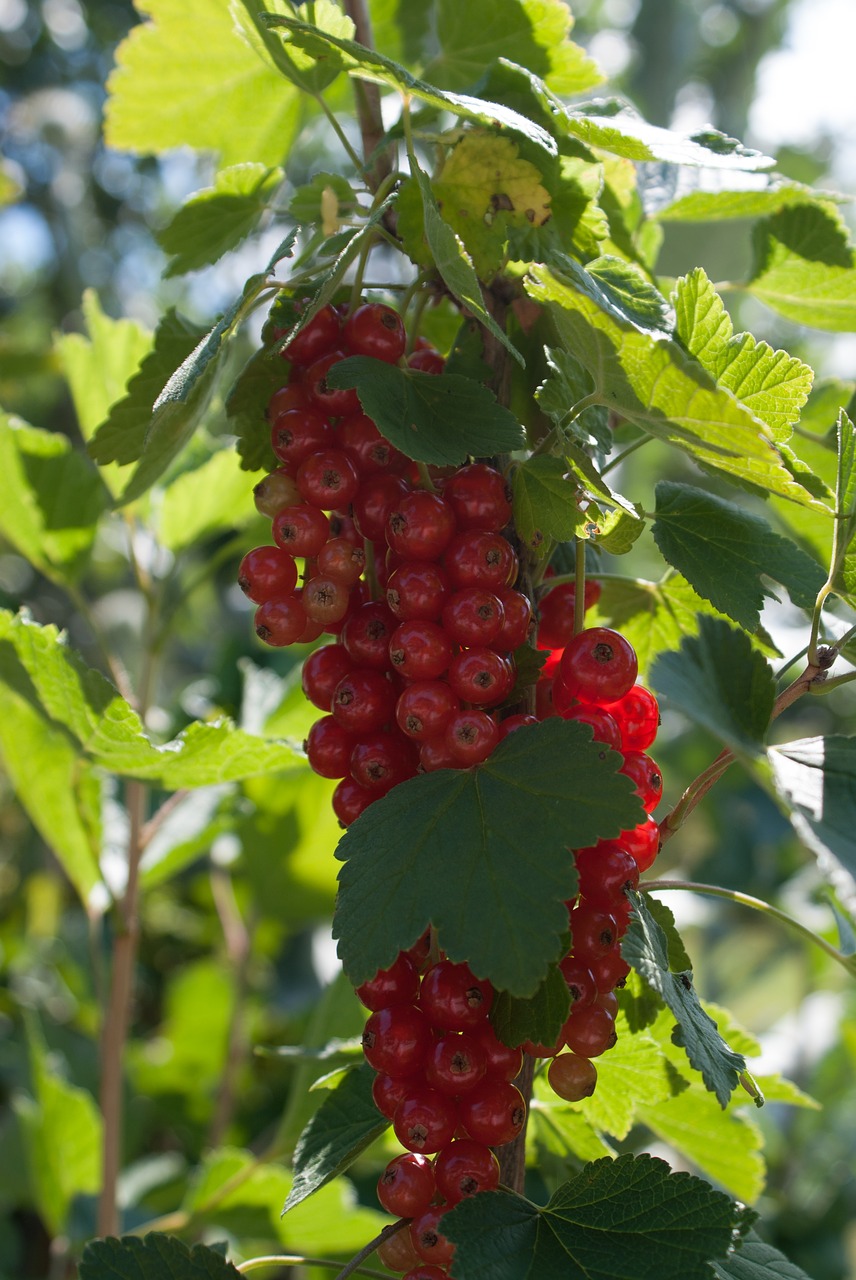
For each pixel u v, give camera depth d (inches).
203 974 31.9
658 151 13.8
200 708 26.6
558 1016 12.9
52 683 15.3
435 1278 13.2
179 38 16.4
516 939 12.6
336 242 14.4
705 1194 13.1
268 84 16.9
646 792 13.6
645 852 13.6
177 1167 28.1
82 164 63.2
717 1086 12.9
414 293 14.3
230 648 27.6
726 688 13.3
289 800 22.9
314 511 13.9
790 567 14.3
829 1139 31.8
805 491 13.2
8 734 17.7
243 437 14.7
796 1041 30.9
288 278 14.8
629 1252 12.9
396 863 13.0
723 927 36.0
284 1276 26.5
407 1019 13.3
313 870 23.9
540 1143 15.7
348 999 18.3
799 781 12.8
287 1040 32.0
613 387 13.2
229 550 20.6
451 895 12.8
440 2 15.3
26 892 43.7
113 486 19.2
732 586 14.1
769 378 13.8
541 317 14.9
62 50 62.3
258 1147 29.8
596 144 14.0
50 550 19.1
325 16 14.3
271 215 16.8
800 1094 15.8
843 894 12.1
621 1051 14.6
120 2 59.5
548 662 14.5
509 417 13.7
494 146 14.1
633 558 41.6
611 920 13.2
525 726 13.4
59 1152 21.9
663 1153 25.7
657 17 50.5
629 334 12.6
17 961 38.2
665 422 13.2
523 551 14.1
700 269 13.8
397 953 12.7
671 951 14.1
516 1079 13.9
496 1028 13.1
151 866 20.3
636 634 15.6
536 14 15.1
